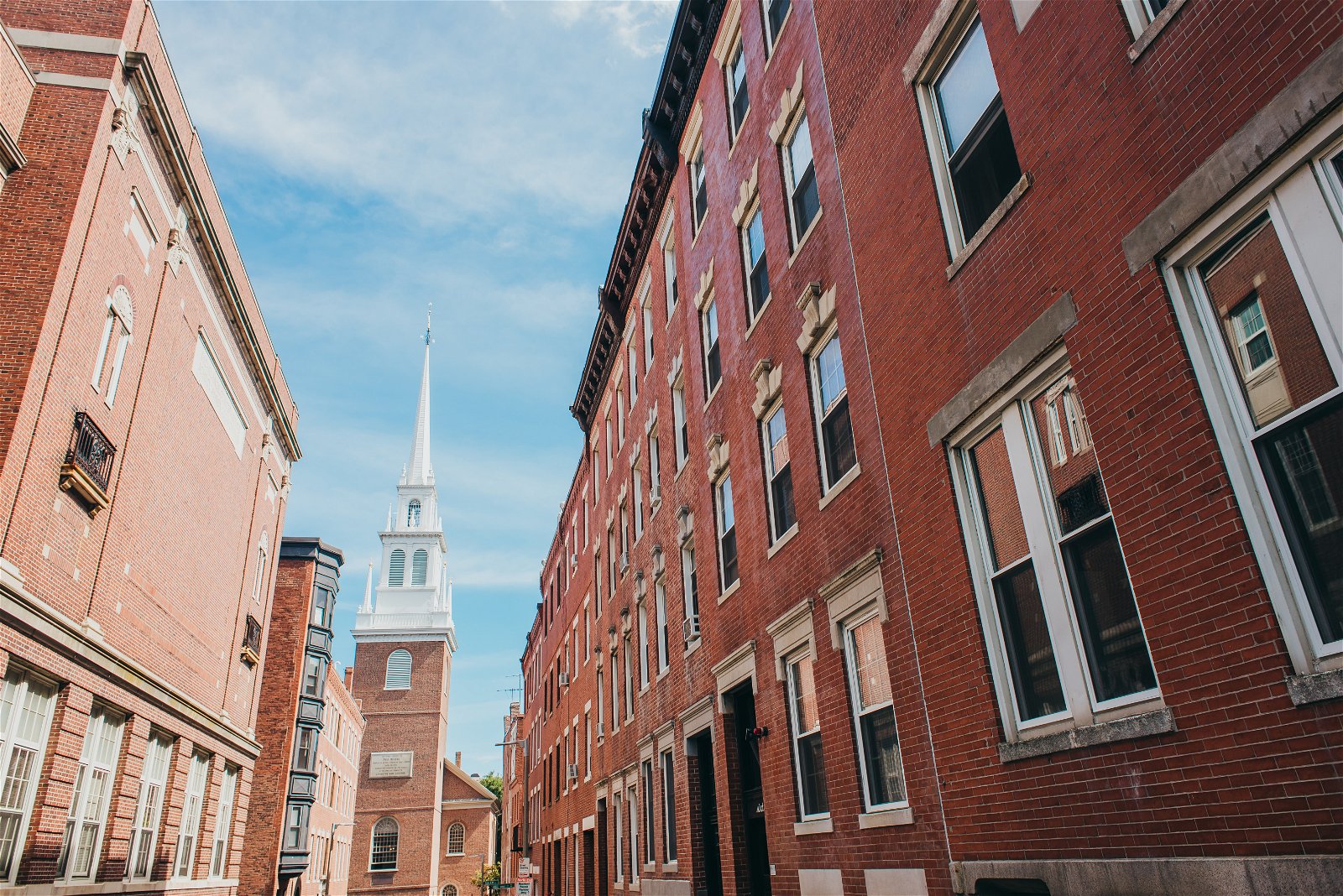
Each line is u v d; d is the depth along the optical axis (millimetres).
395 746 75188
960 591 8117
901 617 9266
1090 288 6566
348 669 79188
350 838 61250
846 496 10711
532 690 52438
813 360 12227
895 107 9844
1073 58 6871
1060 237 6945
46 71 15352
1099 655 6523
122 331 16766
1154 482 5852
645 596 21734
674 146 20781
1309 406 4918
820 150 12047
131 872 18500
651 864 19422
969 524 8188
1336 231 4816
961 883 7746
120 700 17125
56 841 14438
